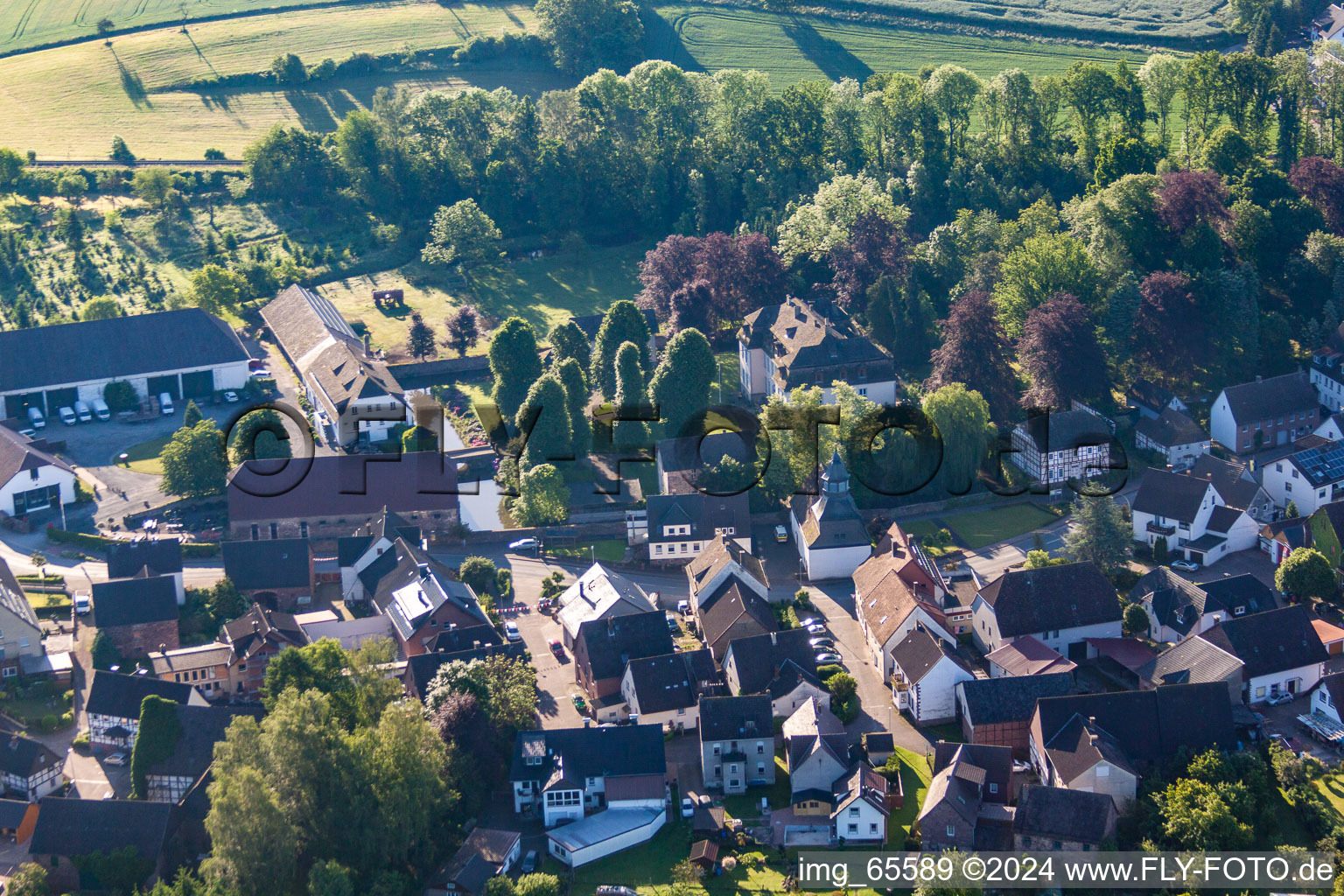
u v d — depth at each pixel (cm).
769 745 14150
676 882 12788
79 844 13362
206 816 13050
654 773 13938
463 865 12975
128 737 14912
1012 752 14312
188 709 14425
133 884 13188
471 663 14950
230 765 12912
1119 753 13600
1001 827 13275
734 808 13962
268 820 12444
